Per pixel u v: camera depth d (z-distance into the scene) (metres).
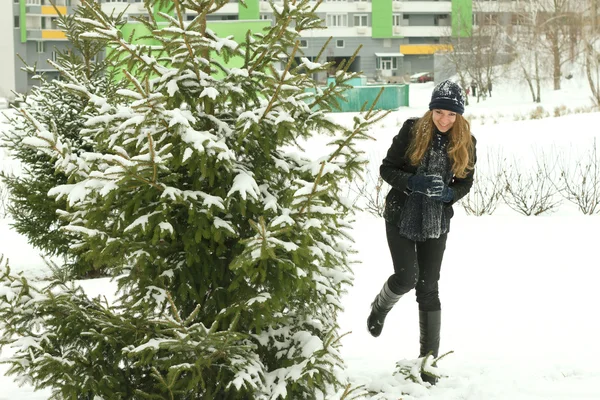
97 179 3.29
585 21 33.41
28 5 67.06
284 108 3.62
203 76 3.61
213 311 3.49
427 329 4.57
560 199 13.51
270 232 3.16
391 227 4.48
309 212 3.31
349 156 3.59
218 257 3.56
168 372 3.33
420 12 72.44
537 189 13.39
